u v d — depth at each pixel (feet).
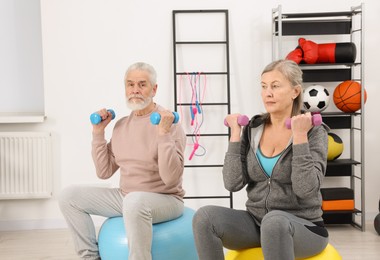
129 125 9.79
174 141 9.37
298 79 7.91
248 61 14.47
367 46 14.48
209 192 14.70
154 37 14.29
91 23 14.14
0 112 14.62
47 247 12.76
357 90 13.47
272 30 14.06
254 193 7.99
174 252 9.06
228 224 7.58
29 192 14.08
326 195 13.74
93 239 9.71
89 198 9.61
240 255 7.86
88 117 14.28
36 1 14.55
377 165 14.78
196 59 14.43
